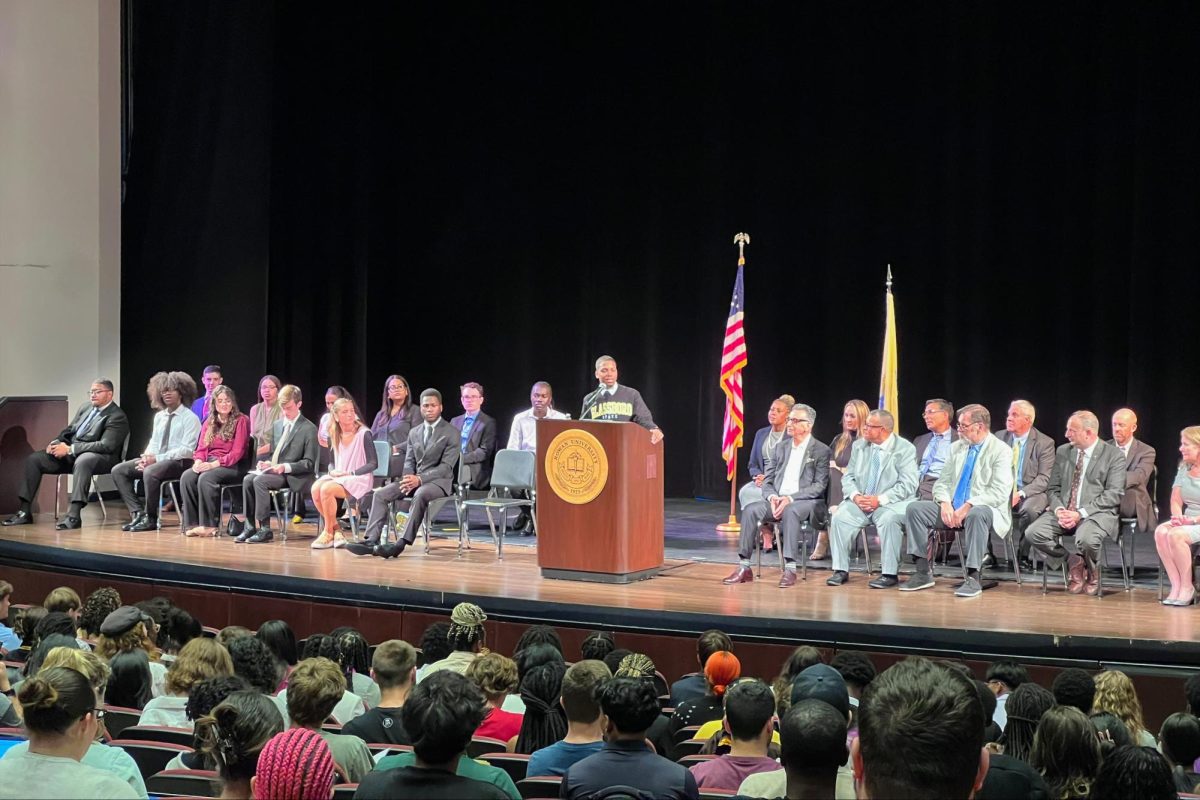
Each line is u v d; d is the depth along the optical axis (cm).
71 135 1097
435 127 1243
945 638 605
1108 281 1012
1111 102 1006
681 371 1187
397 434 973
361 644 487
